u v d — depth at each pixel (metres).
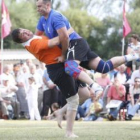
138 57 17.75
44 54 16.66
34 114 35.94
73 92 16.92
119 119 34.19
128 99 34.00
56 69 16.69
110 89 34.00
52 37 16.53
